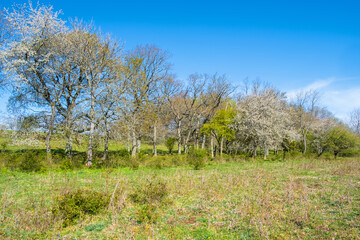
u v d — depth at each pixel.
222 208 7.58
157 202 8.05
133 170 16.55
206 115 35.56
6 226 5.91
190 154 24.41
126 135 21.30
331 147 33.16
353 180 12.20
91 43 19.23
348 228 5.85
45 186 10.04
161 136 37.72
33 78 20.28
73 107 20.20
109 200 7.55
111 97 19.72
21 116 20.69
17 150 22.28
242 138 31.06
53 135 20.72
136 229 5.96
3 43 18.33
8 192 8.87
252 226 6.04
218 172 15.69
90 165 17.19
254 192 9.52
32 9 19.31
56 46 19.73
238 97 37.00
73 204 6.68
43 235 5.57
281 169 17.28
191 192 9.67
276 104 31.00
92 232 5.81
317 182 11.70
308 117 42.09
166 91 33.09
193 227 6.11
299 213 6.89
